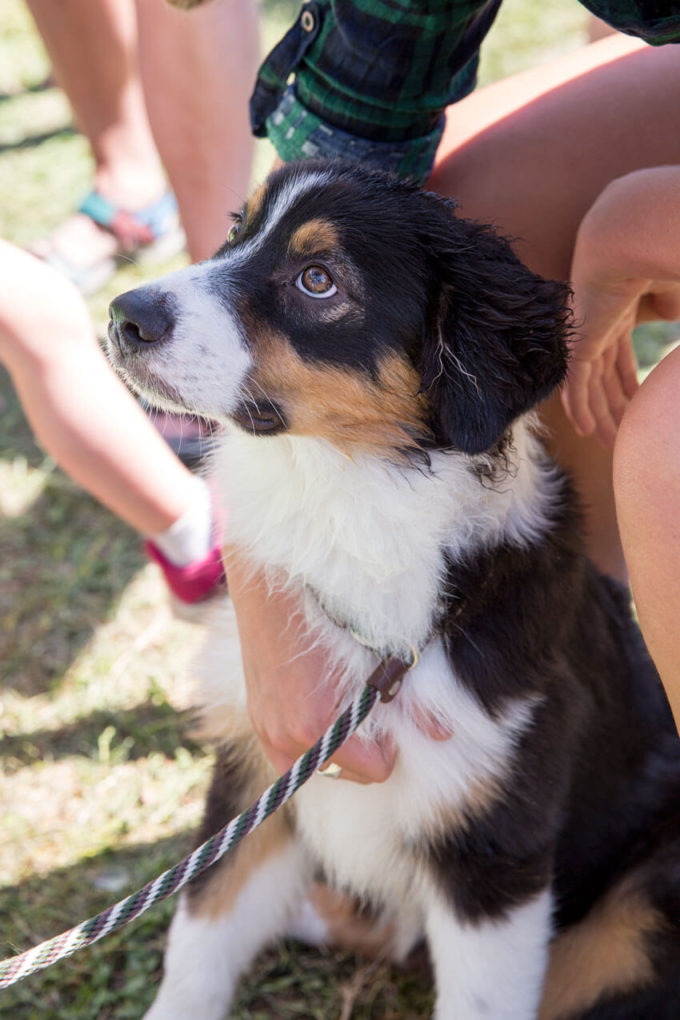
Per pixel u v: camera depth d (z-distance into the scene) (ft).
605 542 10.11
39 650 11.49
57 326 9.34
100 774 10.14
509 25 24.16
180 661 11.41
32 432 14.74
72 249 15.97
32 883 9.20
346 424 7.35
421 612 7.38
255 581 7.79
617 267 7.57
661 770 8.68
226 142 11.05
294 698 7.47
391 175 7.61
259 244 7.37
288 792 6.43
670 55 9.34
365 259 7.18
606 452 9.55
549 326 7.04
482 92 10.22
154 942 8.91
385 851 8.08
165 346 6.94
